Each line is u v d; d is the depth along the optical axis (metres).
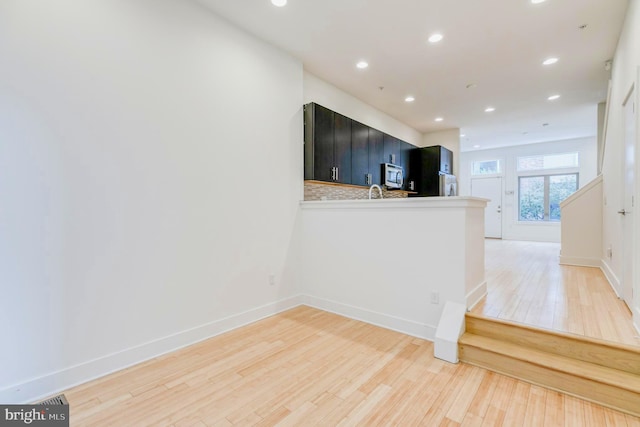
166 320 2.44
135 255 2.27
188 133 2.58
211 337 2.71
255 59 3.13
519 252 5.99
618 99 3.14
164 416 1.69
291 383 2.00
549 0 2.61
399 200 2.79
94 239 2.07
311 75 4.09
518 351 2.12
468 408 1.74
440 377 2.06
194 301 2.62
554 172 8.05
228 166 2.88
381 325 2.94
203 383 2.01
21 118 1.79
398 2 2.65
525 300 2.79
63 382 1.94
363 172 4.64
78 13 2.01
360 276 3.10
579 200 4.52
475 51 3.46
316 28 3.03
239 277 2.97
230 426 1.62
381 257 2.94
